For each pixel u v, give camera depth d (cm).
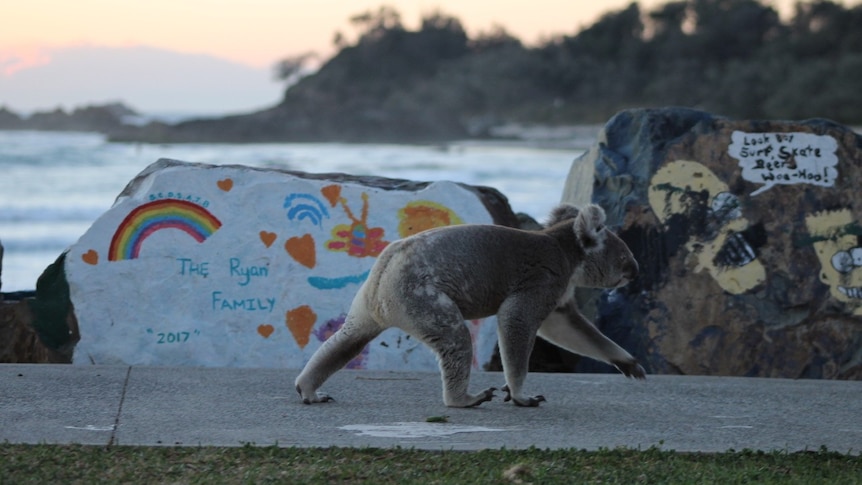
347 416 724
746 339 1015
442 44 18800
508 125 15150
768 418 763
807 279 1033
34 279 2088
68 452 606
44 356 957
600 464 618
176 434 658
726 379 916
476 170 5566
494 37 19138
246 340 972
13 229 2878
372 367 966
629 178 1063
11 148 7788
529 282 750
